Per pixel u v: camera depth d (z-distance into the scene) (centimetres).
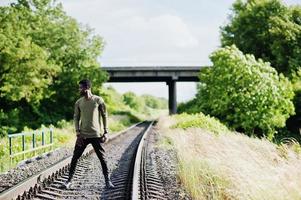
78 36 5303
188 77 7731
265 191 722
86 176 1130
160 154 1656
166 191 936
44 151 1934
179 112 7731
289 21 5719
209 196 846
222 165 926
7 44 3934
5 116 4378
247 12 6047
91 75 5331
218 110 3256
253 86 3080
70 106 5431
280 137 3672
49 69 4425
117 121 5578
